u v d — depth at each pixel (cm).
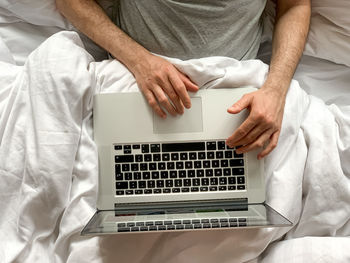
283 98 84
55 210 76
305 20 99
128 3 94
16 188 77
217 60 87
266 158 82
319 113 87
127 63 87
